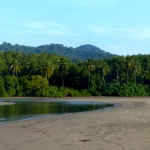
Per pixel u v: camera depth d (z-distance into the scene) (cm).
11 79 12188
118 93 12062
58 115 3938
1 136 2181
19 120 3388
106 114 3816
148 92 12344
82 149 1638
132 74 14662
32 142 1898
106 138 1942
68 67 14000
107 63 15975
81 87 13638
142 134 2081
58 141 1897
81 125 2705
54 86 12888
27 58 17250
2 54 18462
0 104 6975
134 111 4222
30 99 10219
